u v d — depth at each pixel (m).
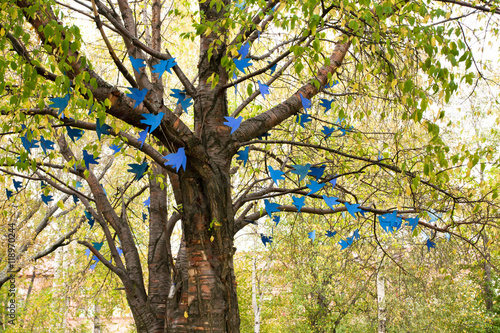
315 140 5.37
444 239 5.38
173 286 3.91
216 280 3.56
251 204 5.05
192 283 3.57
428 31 3.25
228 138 3.96
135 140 3.53
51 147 3.83
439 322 10.41
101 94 2.88
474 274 10.43
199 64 4.33
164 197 5.08
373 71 3.83
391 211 4.15
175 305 3.81
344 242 5.13
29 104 3.10
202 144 3.73
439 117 3.41
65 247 11.62
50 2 2.77
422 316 10.61
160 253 4.80
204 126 4.01
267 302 14.80
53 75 2.88
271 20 4.20
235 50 3.17
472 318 10.34
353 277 8.29
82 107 2.66
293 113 4.20
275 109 4.15
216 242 3.58
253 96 4.85
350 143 5.38
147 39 5.31
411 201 4.76
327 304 10.96
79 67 2.79
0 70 2.69
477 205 4.12
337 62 4.35
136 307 4.55
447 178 3.74
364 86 3.79
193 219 3.59
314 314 11.03
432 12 3.36
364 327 11.49
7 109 3.22
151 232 4.93
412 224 4.11
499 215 4.62
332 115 6.01
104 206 5.03
